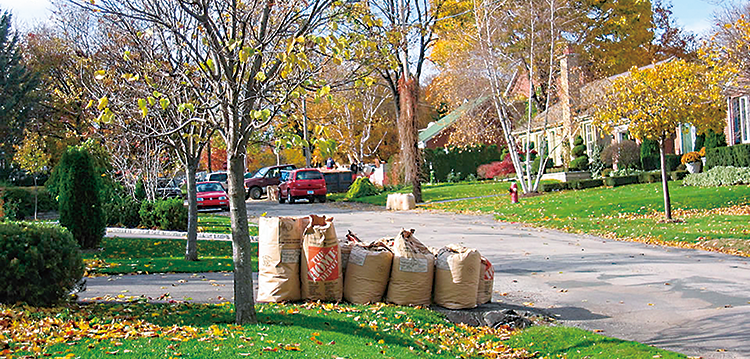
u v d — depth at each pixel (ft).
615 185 103.86
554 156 150.20
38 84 106.32
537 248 52.29
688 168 101.40
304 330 23.62
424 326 27.48
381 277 30.50
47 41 106.32
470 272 30.71
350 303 30.42
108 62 42.80
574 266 43.50
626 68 148.66
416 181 103.65
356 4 25.95
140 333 21.68
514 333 27.76
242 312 23.99
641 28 149.69
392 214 87.66
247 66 24.53
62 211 50.72
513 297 34.47
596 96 109.09
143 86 37.68
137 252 50.55
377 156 180.55
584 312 31.12
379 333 24.95
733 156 90.07
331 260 30.01
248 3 25.93
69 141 107.55
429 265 30.76
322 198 115.44
